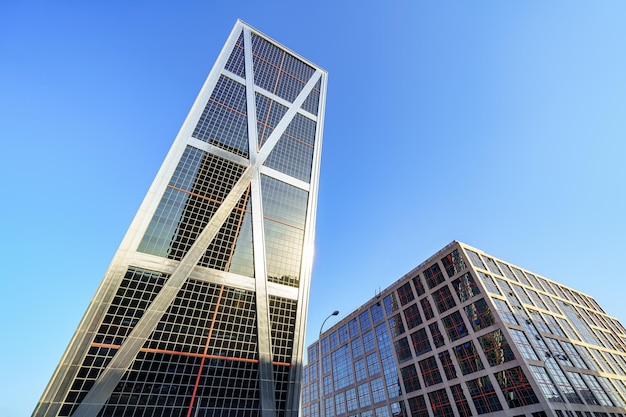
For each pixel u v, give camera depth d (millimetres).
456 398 53375
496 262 69812
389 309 78188
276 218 42875
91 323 26781
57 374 23969
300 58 68812
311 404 96750
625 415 50125
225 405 28359
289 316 36656
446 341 59312
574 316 72250
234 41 60438
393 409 65938
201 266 34094
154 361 27531
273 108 55781
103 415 23812
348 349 88375
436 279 68062
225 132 46438
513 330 52250
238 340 32344
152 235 33312
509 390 46500
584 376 52656
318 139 58000
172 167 38906
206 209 38031
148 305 29625
